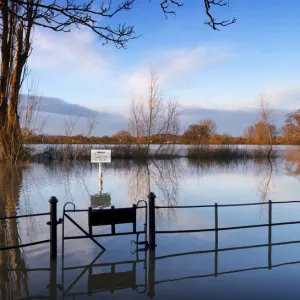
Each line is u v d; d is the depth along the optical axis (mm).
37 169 22781
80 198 12000
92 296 4418
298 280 4918
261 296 4406
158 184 16422
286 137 63375
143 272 5195
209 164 30688
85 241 6742
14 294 4469
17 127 24859
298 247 6453
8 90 23625
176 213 9648
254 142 59812
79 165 27156
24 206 10391
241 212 9812
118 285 4738
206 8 5285
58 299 4340
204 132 44188
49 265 5457
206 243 6656
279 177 19906
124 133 35719
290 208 10445
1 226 7941
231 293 4488
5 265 5457
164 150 36344
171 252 6109
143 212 9664
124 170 23875
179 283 4816
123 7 5473
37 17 5277
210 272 5203
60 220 5848
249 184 16625
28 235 7219
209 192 13914
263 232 7516
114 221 6113
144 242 6355
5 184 15367
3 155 24750
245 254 6031
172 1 5496
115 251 6137
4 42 11070
